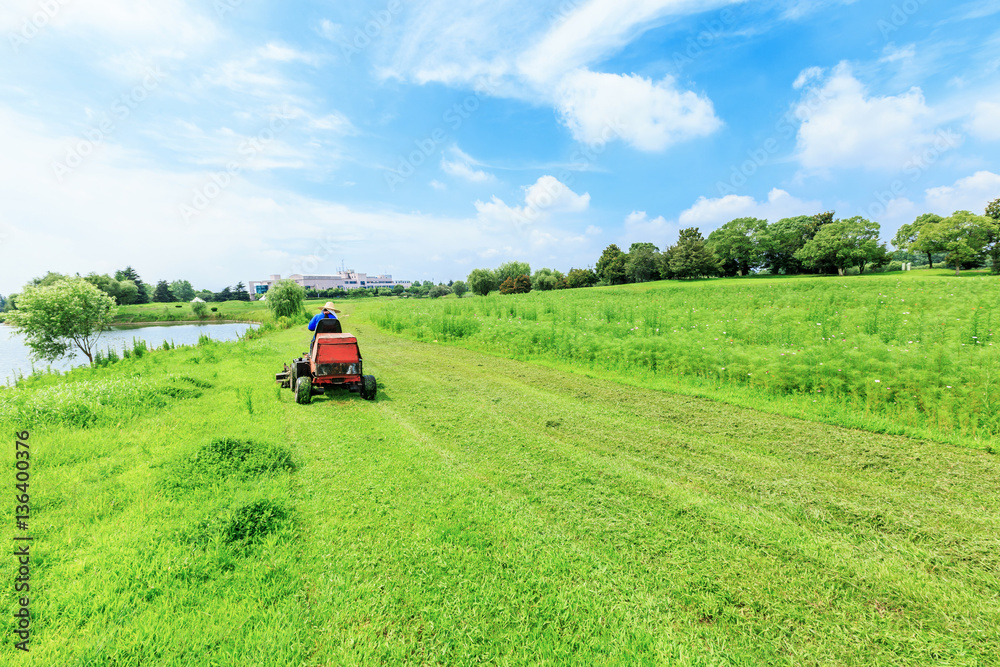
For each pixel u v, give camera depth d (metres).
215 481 4.84
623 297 30.86
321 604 3.00
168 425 7.02
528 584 3.22
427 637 2.73
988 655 2.55
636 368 10.62
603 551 3.64
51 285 18.98
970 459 5.25
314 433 6.78
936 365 7.11
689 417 7.27
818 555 3.56
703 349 10.09
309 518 4.17
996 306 13.11
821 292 22.00
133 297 82.50
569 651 2.62
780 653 2.61
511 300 30.88
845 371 7.64
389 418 7.59
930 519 4.04
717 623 2.86
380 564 3.46
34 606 2.91
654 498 4.57
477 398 8.87
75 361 21.66
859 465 5.24
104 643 2.60
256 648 2.61
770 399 7.94
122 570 3.29
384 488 4.81
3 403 7.27
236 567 3.38
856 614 2.92
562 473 5.21
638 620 2.88
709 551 3.63
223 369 12.73
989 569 3.35
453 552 3.61
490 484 4.93
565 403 8.31
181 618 2.84
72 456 5.54
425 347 16.98
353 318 33.81
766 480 4.93
